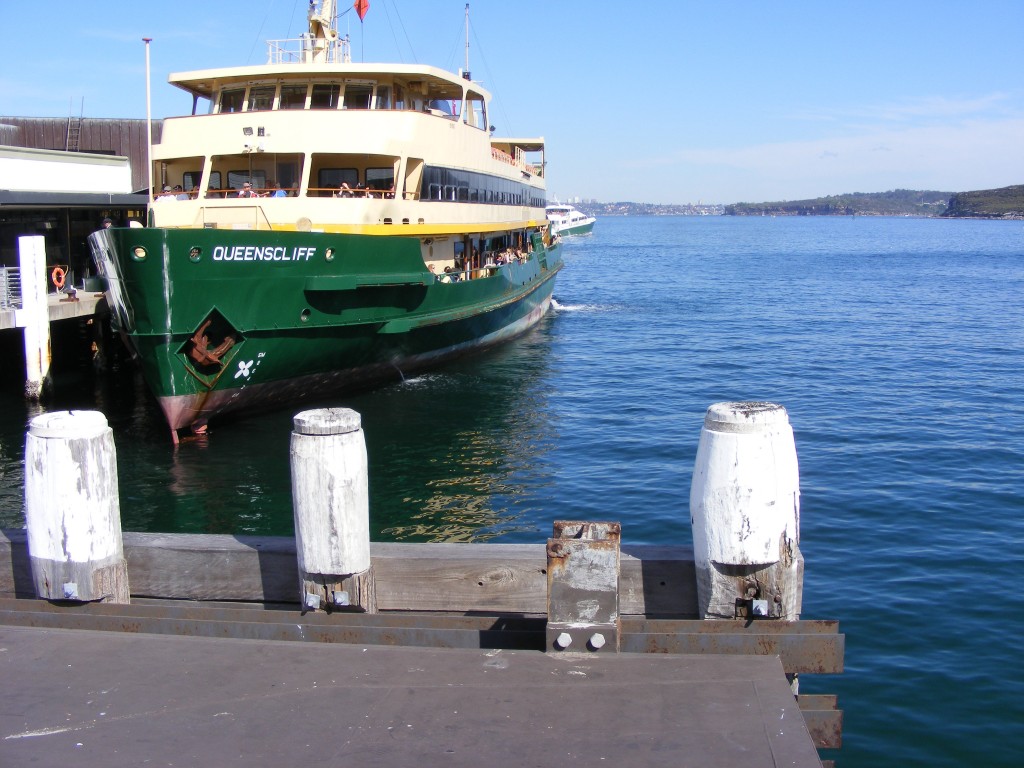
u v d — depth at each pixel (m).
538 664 5.16
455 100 29.69
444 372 27.92
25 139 43.88
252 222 22.30
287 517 15.41
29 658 5.35
